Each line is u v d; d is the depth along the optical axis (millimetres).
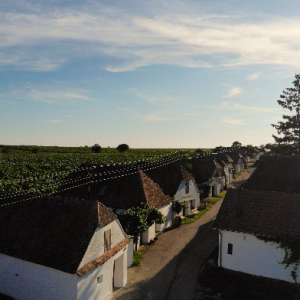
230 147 112188
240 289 21938
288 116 57531
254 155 114875
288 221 23938
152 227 31734
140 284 22719
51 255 18812
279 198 25766
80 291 18016
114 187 34219
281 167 36719
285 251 22812
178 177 39594
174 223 36625
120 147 123375
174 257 27344
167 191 38094
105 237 20328
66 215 20719
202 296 21109
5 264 20062
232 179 69125
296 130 57156
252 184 36219
